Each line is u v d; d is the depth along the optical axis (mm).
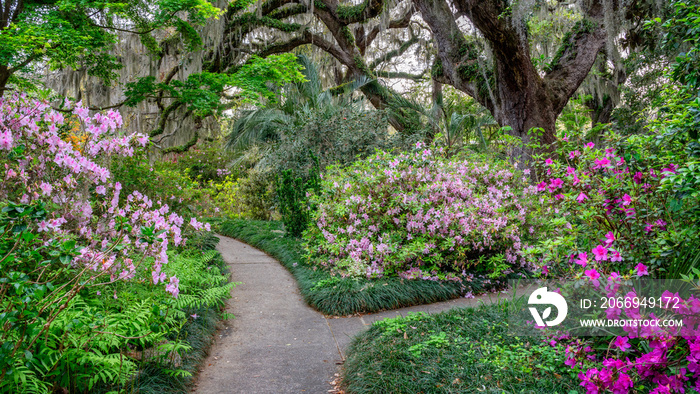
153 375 2820
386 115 11383
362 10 12727
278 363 3445
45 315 2463
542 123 8797
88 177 3398
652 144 2904
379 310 4645
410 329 3535
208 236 8031
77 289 2293
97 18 8133
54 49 6656
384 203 5672
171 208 6227
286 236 8297
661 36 7746
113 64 8781
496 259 5270
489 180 6266
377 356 3072
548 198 3512
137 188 5730
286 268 6656
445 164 6008
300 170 10672
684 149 2662
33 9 7105
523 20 8141
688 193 2346
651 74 10484
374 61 18500
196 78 8859
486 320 3652
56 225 2879
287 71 9508
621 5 8312
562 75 9422
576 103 13617
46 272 2754
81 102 3566
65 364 2416
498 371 2717
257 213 12461
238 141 14461
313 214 6309
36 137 3219
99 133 3607
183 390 2854
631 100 11805
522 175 6465
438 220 5336
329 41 15055
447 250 5414
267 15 13547
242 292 5449
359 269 5133
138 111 15117
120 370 2393
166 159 15922
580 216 2846
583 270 2559
